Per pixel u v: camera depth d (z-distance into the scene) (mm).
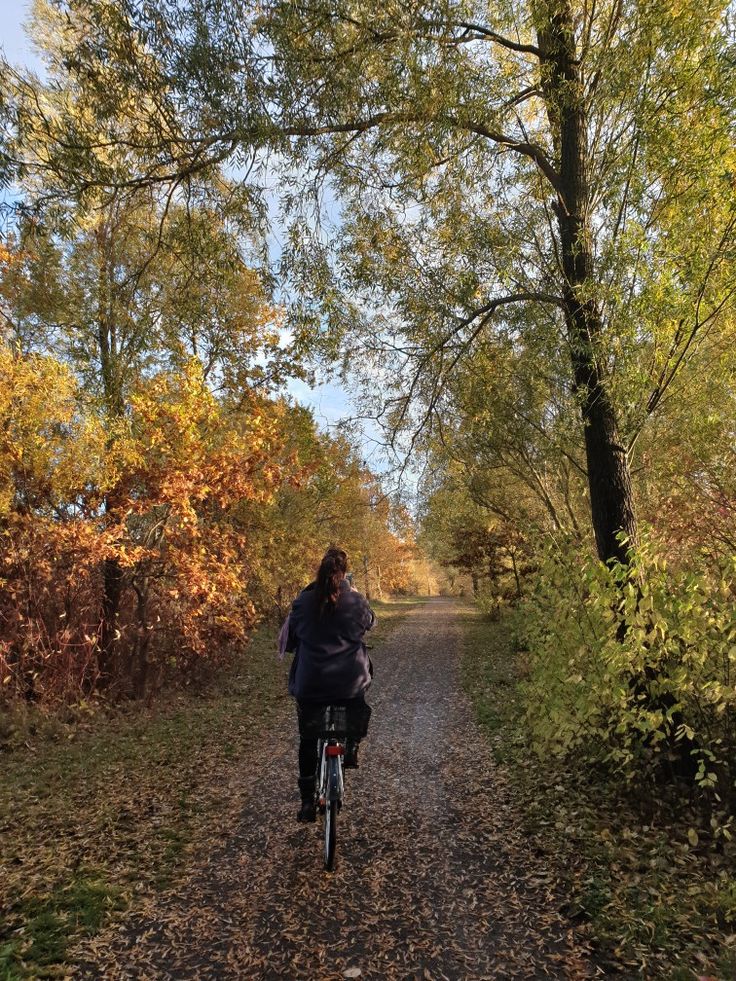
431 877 4102
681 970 2979
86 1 5590
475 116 6383
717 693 4434
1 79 5625
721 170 5445
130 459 10094
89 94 6156
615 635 4906
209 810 5543
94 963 3291
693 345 6289
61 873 4312
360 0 5859
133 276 7910
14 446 8828
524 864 4207
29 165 5730
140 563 11273
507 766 6473
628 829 4562
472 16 6512
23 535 9508
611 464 5988
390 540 42688
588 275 6172
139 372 11664
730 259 5402
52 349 10883
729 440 8461
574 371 6395
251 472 11406
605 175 6500
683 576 4867
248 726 9008
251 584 15977
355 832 4918
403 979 3076
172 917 3717
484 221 7336
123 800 5820
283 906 3795
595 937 3295
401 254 7594
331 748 4266
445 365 7832
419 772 6523
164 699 10898
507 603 21016
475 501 15867
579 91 6336
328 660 4430
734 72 5438
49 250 9828
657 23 5711
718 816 4465
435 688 11773
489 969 3121
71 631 9938
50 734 8508
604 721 5277
